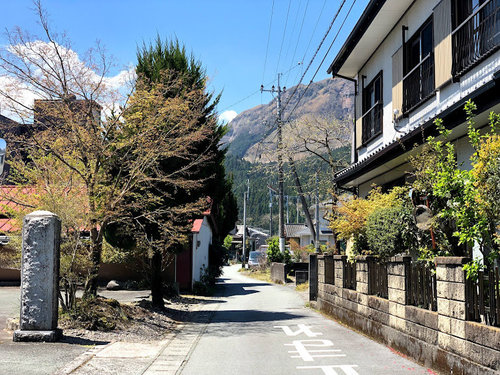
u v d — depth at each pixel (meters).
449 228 7.54
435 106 10.69
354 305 10.73
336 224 12.31
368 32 13.80
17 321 9.27
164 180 12.38
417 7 11.84
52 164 10.92
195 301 18.78
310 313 14.34
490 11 8.70
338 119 24.45
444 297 6.44
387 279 8.91
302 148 23.94
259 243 93.31
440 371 6.50
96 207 10.94
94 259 10.85
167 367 7.32
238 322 12.69
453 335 6.20
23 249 8.16
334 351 8.28
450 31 9.78
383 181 13.97
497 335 5.23
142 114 11.68
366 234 10.64
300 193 24.97
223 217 33.94
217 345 9.23
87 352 7.78
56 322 8.36
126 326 10.38
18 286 21.47
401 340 7.95
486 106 7.37
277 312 14.77
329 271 13.62
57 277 8.38
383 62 14.20
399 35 12.95
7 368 6.30
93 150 11.04
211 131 13.82
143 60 15.27
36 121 11.10
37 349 7.52
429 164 7.88
